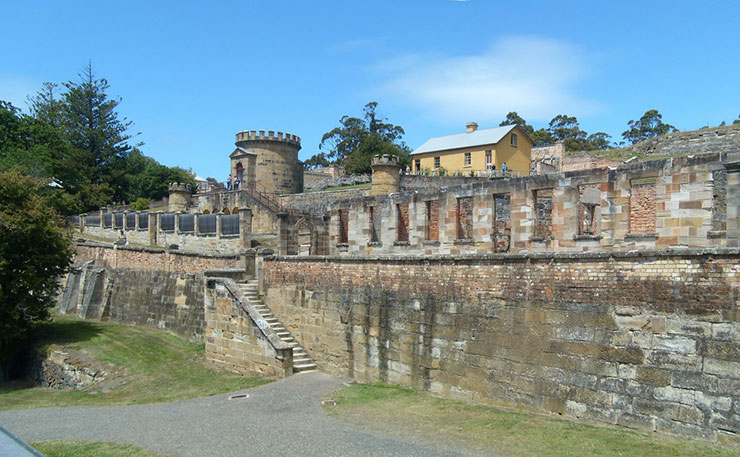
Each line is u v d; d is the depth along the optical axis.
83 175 72.06
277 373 22.23
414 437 13.55
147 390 22.70
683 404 12.26
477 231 22.17
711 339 12.02
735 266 11.84
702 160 16.30
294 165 72.94
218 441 14.48
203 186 80.69
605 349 13.66
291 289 24.38
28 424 18.19
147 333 32.81
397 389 18.59
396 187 44.59
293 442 13.90
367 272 20.61
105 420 18.02
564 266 14.64
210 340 25.92
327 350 22.30
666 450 11.45
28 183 31.73
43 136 71.69
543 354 14.85
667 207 17.03
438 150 63.28
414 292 18.69
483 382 16.25
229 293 24.94
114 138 77.00
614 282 13.67
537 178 20.19
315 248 32.66
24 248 30.48
